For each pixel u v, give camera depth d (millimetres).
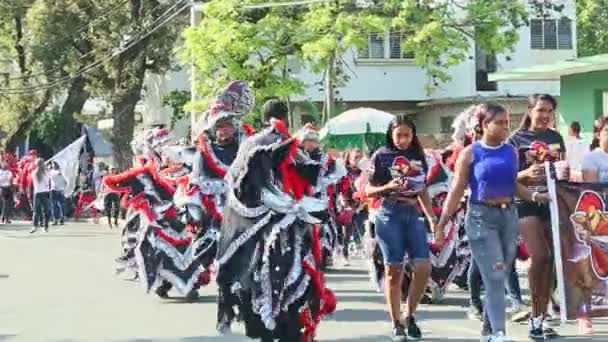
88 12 36125
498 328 8070
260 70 27172
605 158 8938
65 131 41875
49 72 38000
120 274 15078
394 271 8984
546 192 8773
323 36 26516
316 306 7684
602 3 43812
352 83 38344
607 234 8758
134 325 10406
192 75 27656
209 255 11203
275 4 25906
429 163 10883
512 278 10164
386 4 26562
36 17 36281
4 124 41969
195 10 27547
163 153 11562
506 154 8094
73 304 11984
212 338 9516
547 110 8984
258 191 7551
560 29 38656
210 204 10680
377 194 8938
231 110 10016
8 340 9617
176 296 12570
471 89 37844
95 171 33250
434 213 10242
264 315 7461
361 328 9898
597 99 22844
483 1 27109
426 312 10758
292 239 7543
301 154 7719
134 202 12109
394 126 8930
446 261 11305
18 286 13812
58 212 30172
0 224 31031
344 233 15945
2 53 42156
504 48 27438
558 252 8656
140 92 38719
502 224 8109
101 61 34219
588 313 8766
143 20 34375
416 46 26844
